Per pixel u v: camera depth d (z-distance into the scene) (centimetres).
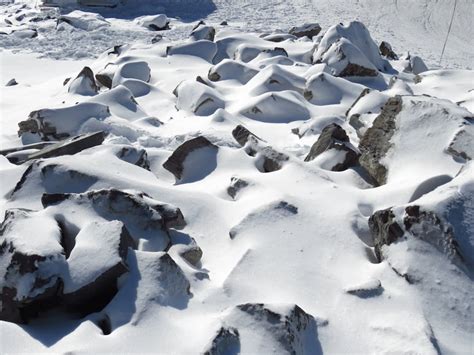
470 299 406
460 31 2388
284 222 489
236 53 1373
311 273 438
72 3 2664
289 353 351
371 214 527
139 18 2317
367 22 2484
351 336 387
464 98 1019
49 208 473
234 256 473
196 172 645
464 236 430
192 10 2703
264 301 413
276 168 621
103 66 1412
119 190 479
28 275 385
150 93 1109
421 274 421
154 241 461
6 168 659
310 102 1059
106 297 399
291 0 2880
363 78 1195
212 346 343
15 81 1298
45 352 350
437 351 359
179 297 405
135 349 351
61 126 842
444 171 548
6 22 2400
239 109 977
